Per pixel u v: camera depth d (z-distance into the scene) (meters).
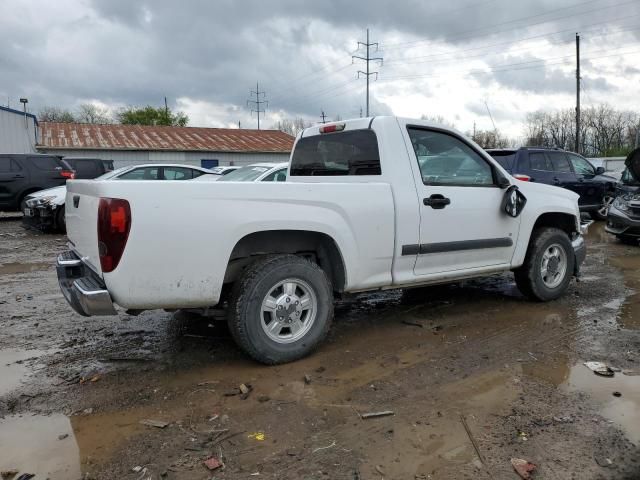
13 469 2.54
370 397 3.29
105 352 4.12
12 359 3.98
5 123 22.98
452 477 2.47
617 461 2.58
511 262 5.11
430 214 4.37
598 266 7.62
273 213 3.61
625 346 4.18
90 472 2.52
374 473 2.50
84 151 26.73
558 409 3.11
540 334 4.47
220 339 4.38
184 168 12.98
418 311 5.19
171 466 2.57
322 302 3.91
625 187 10.07
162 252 3.27
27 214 11.38
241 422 2.99
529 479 2.44
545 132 60.47
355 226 3.98
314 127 5.12
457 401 3.23
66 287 3.71
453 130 4.68
